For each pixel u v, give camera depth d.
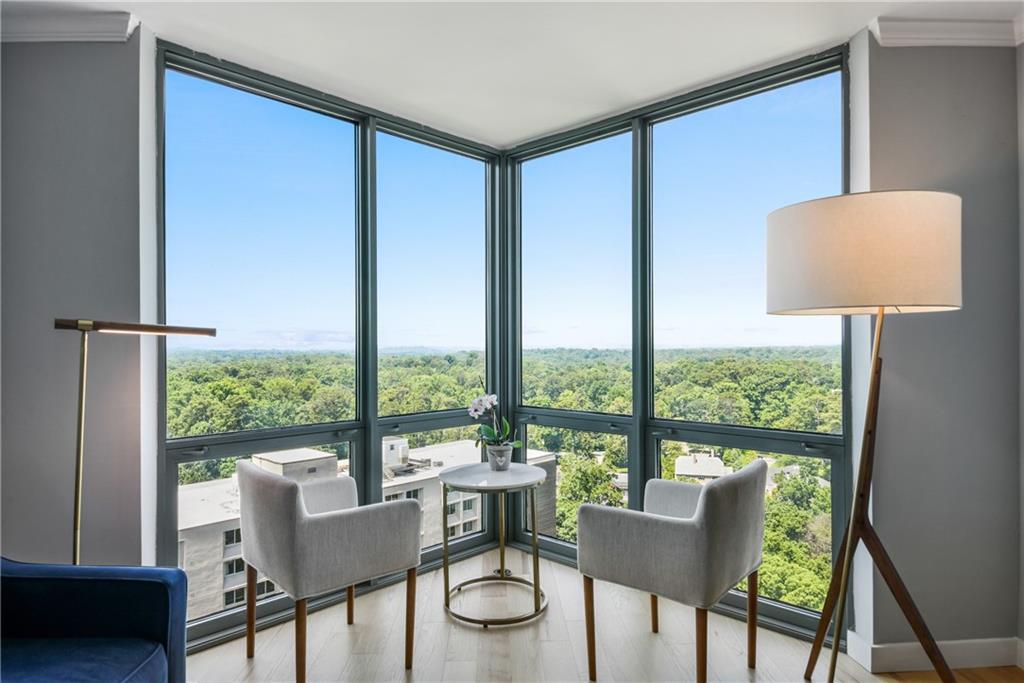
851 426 2.29
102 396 2.08
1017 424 2.14
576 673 2.10
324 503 2.47
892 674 2.11
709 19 2.14
